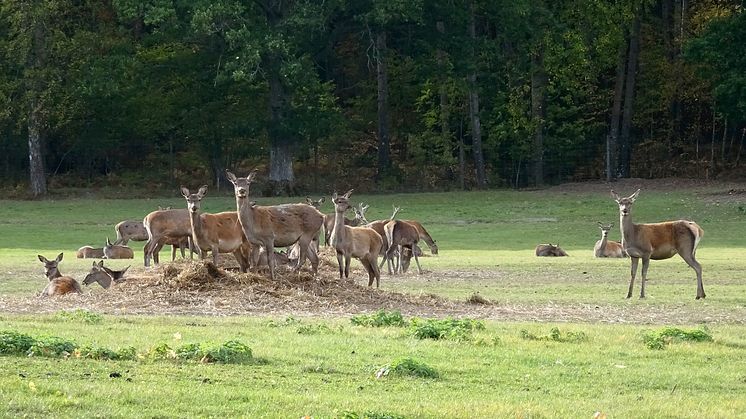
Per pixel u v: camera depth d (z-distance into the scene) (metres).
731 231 43.59
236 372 12.37
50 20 55.94
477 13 57.22
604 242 35.66
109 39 55.78
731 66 54.41
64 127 57.56
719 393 12.21
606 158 60.72
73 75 54.88
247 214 22.31
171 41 55.41
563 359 14.11
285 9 52.75
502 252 37.78
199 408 10.40
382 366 12.87
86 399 10.49
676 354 14.81
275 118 54.09
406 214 49.66
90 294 20.97
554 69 59.03
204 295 20.28
